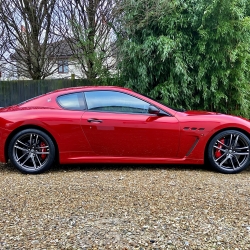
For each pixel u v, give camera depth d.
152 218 2.47
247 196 2.98
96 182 3.49
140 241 2.10
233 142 4.08
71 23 7.19
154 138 4.00
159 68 6.08
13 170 4.27
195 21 5.78
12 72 8.46
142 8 5.92
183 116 4.05
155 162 4.07
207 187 3.29
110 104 4.09
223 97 6.06
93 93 4.16
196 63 5.96
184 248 2.02
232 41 5.84
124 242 2.09
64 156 4.00
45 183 3.49
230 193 3.07
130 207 2.70
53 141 4.02
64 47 7.98
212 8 5.39
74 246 2.04
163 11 5.75
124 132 3.98
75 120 3.97
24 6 7.63
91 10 7.10
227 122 4.02
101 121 3.97
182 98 6.16
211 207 2.69
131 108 4.08
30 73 8.36
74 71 8.09
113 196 2.98
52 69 8.48
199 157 4.05
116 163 4.20
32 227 2.31
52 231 2.25
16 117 3.97
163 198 2.92
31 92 7.54
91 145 4.01
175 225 2.34
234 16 5.61
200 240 2.12
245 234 2.20
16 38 7.95
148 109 4.06
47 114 3.99
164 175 3.84
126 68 6.31
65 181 3.57
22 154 4.05
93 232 2.23
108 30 6.96
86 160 4.02
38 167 4.01
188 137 4.01
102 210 2.63
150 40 5.80
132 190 3.16
